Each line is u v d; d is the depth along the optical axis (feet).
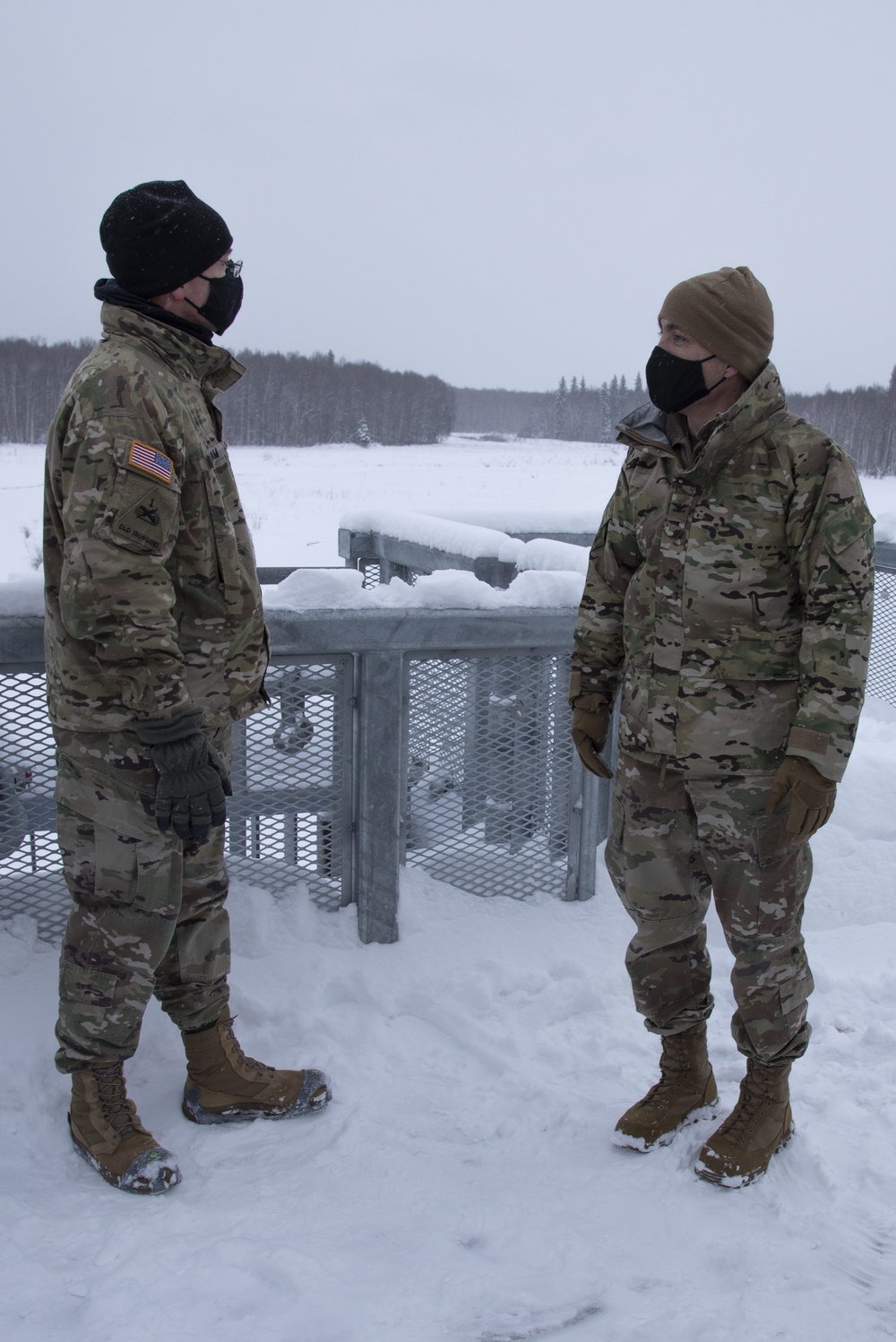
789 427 5.15
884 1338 4.58
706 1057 6.27
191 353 5.36
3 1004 6.74
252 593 5.85
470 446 263.08
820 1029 7.32
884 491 84.17
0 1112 6.05
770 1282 4.93
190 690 5.56
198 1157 5.86
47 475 5.25
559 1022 7.41
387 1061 6.91
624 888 5.95
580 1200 5.53
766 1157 5.70
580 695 6.19
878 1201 5.53
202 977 6.02
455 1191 5.61
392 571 13.65
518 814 8.64
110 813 5.33
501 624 7.95
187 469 5.27
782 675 5.33
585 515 15.07
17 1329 4.49
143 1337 4.46
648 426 5.60
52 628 5.35
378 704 7.75
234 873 7.86
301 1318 4.58
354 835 8.01
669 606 5.40
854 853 9.54
